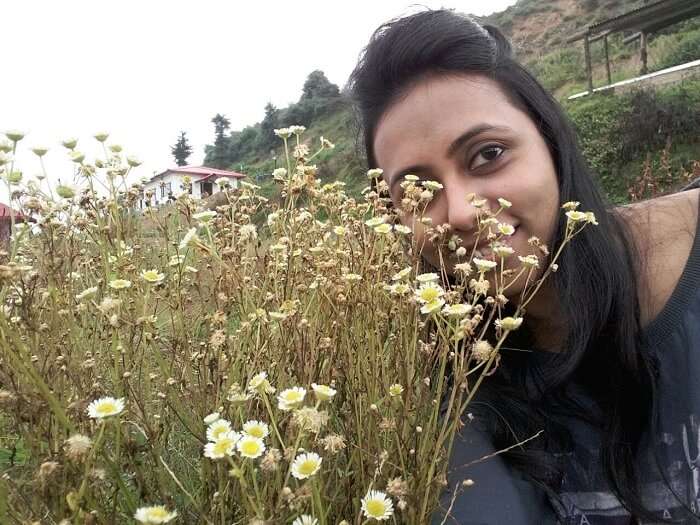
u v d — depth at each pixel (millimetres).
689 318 470
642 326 487
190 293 556
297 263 522
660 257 508
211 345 410
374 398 396
